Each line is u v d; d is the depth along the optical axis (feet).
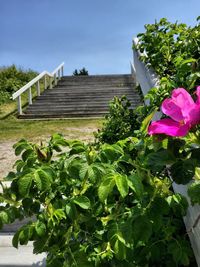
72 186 6.05
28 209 5.92
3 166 20.31
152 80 11.76
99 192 4.71
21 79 67.05
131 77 59.67
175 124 3.95
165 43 12.01
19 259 9.98
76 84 57.98
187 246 5.95
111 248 5.73
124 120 14.79
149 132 3.94
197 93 4.08
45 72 51.80
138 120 14.79
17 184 5.43
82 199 5.49
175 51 11.66
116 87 53.72
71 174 5.39
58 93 50.98
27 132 31.81
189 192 4.36
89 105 44.86
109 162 5.64
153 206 4.82
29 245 10.61
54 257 6.44
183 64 7.66
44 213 6.03
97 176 5.14
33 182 5.74
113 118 15.16
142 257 5.82
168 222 6.10
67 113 41.47
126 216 5.56
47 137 29.32
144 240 4.74
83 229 6.10
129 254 5.57
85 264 5.70
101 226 5.83
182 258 5.83
